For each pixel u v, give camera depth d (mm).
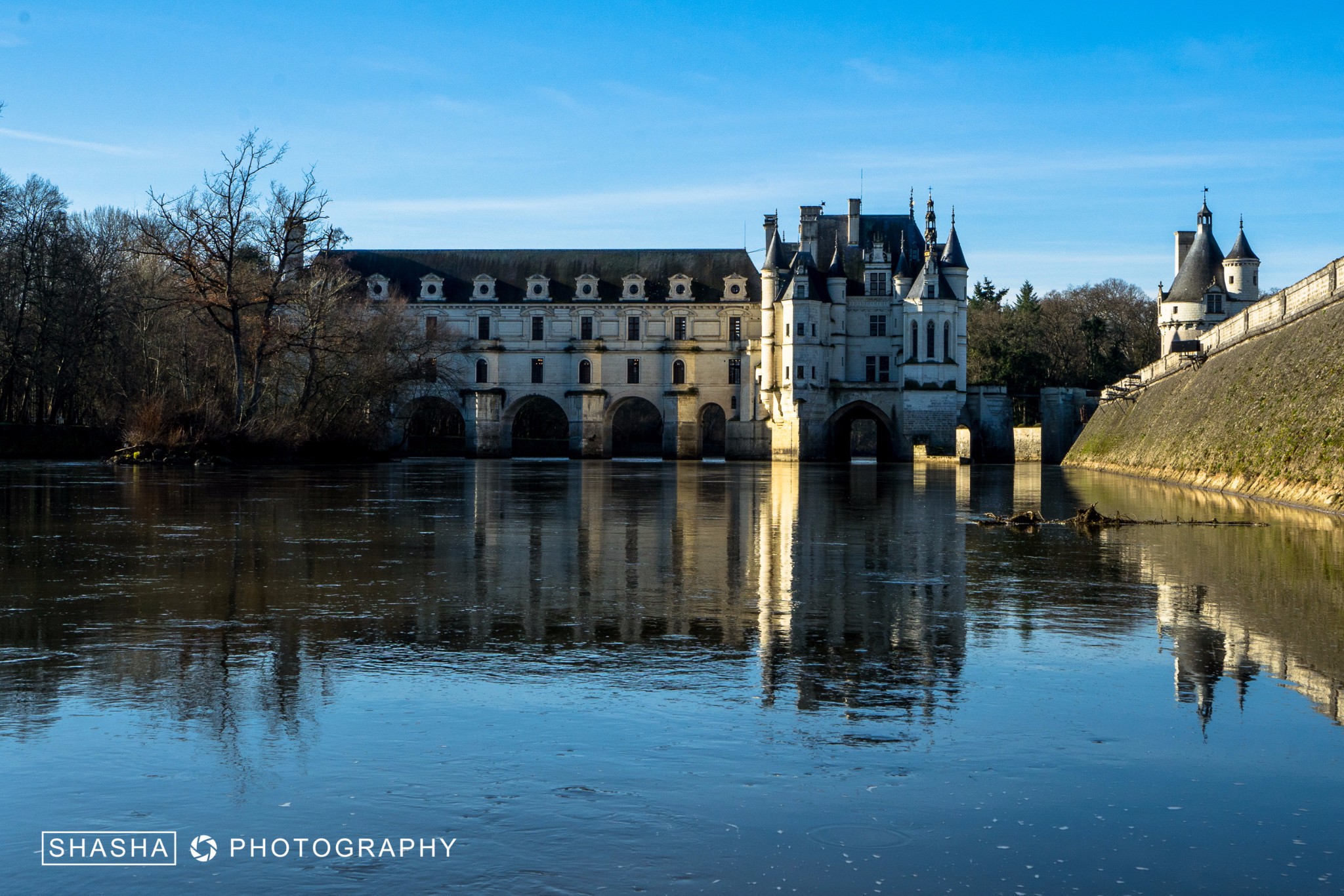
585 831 9594
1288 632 17484
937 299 120125
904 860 9125
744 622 18125
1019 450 115875
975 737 11992
